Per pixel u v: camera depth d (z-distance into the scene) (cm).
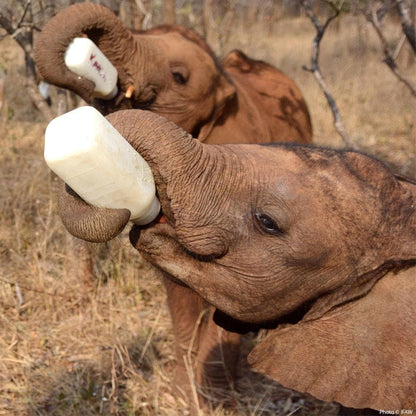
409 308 224
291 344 242
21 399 402
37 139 753
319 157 242
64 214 213
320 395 234
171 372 449
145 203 215
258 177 236
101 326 475
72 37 389
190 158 227
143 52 424
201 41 480
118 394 414
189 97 439
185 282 245
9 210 602
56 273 529
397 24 1288
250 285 238
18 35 517
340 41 1440
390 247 228
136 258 543
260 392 428
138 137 222
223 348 408
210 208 230
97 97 415
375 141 890
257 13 1677
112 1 591
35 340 462
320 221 229
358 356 230
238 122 471
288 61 1341
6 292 496
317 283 234
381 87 1105
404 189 237
